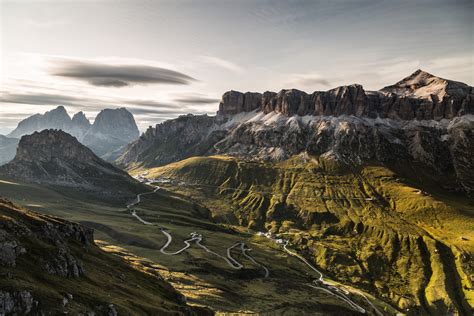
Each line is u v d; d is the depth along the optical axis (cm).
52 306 8775
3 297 8044
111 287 12444
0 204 13225
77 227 15888
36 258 10612
